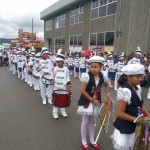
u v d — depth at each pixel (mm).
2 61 26969
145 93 10945
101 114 4758
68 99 6559
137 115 3250
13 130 5945
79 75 17109
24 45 43281
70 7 29281
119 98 3205
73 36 29109
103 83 4715
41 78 8711
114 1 20094
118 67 12070
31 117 7012
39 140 5359
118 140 3334
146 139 3109
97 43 23203
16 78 16281
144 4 17359
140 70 3148
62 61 6887
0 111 7617
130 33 17953
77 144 5160
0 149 4895
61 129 6035
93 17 23859
